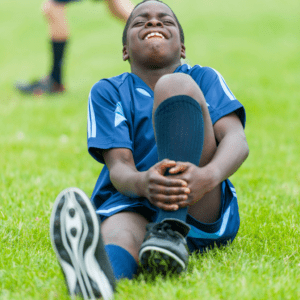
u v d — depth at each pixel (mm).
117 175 6484
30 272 6266
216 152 6332
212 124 6730
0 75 42156
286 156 17859
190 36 53219
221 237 6953
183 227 5688
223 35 53469
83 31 58438
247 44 49844
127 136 6875
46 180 13547
